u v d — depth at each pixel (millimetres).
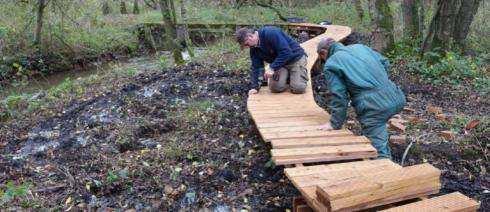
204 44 16828
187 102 7422
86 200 4414
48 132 6676
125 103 7535
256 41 6117
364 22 17547
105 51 15805
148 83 8859
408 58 10430
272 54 6270
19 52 13812
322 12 20953
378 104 4391
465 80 9000
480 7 15148
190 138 5859
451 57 9406
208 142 5684
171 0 11914
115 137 6055
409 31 11805
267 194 4418
